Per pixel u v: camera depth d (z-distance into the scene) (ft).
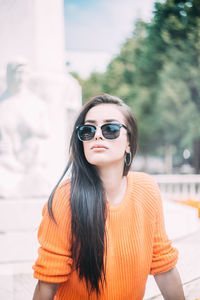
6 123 18.42
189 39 61.52
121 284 4.40
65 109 20.15
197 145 72.79
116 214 4.33
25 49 20.72
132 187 4.64
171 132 68.59
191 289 9.77
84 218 4.13
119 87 75.87
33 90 19.17
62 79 19.80
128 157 4.81
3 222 16.78
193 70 60.80
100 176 4.54
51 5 21.24
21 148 18.75
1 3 20.52
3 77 19.43
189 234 17.39
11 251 13.74
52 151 19.34
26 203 17.03
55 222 4.25
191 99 63.67
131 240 4.37
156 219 4.88
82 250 4.14
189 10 63.67
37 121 18.62
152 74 67.56
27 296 9.66
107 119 4.35
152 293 9.68
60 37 21.65
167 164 84.02
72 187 4.38
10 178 18.37
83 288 4.41
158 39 65.31
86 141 4.33
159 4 66.64
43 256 4.28
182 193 32.30
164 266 4.86
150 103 67.36
